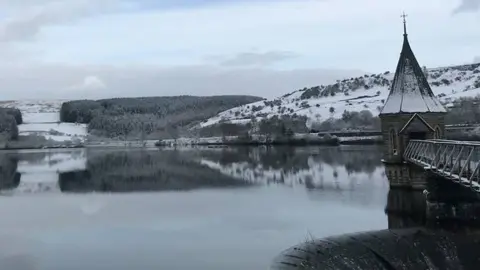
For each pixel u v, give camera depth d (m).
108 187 79.31
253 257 34.47
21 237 43.75
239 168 100.88
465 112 114.69
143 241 40.72
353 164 95.50
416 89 54.91
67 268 34.53
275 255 34.53
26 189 79.19
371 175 77.50
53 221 50.81
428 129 52.97
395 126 53.62
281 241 38.16
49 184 85.56
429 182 41.38
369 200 54.47
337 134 169.88
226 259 34.44
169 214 52.19
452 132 79.38
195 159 131.25
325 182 71.44
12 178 96.56
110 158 151.88
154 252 37.31
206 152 161.62
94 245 40.19
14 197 70.12
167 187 76.25
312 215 47.38
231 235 41.09
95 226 47.44
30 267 34.88
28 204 63.25
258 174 87.81
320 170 88.19
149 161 132.25
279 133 181.12
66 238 42.88
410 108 53.50
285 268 31.66
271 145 178.75
